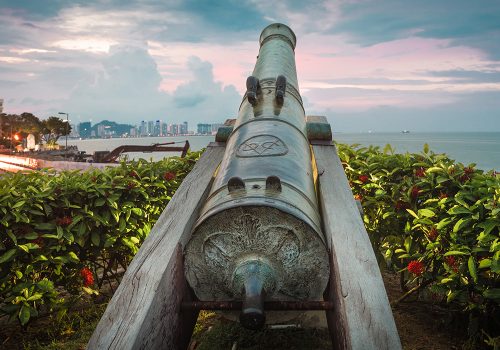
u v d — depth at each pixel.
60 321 4.39
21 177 4.55
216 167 4.43
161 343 2.71
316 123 4.83
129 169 5.15
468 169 4.31
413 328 4.20
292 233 2.90
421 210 4.05
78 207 4.29
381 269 4.97
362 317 2.50
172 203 3.70
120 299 2.62
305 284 3.00
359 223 3.33
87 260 4.70
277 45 6.45
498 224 3.42
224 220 2.92
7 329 4.32
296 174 3.46
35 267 4.08
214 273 3.01
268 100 4.58
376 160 5.25
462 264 3.64
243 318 2.52
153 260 2.91
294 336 4.02
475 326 3.68
